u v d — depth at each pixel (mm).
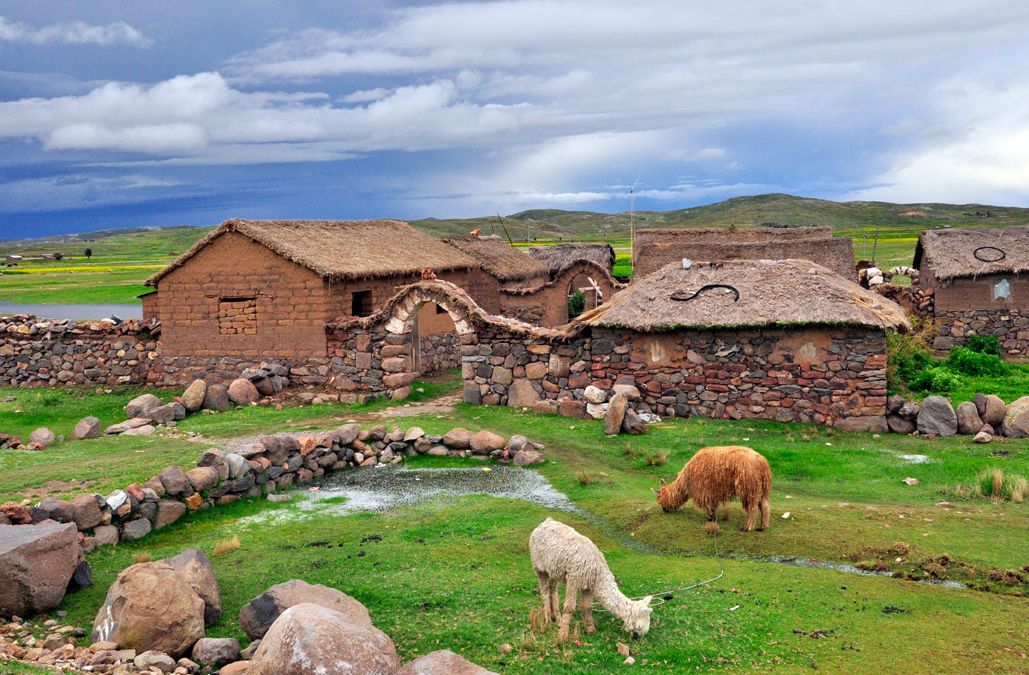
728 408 22703
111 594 10008
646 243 41906
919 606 10492
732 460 13180
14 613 10398
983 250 35531
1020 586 11227
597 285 45281
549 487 17109
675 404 23188
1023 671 8859
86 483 15250
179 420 23922
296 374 27734
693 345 22938
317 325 27422
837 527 13359
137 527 14070
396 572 12070
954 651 9297
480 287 40406
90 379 30234
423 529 14320
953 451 18859
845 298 21969
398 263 31844
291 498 16734
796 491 16312
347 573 12125
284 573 12203
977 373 28891
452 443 19766
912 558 12094
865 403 21406
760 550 12812
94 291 86438
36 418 25766
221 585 11781
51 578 10719
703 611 10297
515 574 11914
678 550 13078
